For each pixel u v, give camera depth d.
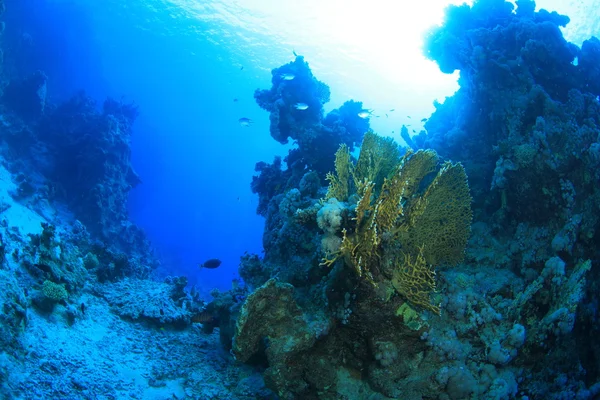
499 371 2.04
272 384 2.01
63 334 2.56
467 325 2.13
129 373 2.52
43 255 2.93
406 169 2.09
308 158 4.06
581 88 3.32
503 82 3.29
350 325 2.01
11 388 2.07
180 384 2.56
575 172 2.71
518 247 2.78
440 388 1.92
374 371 2.01
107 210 6.06
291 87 4.09
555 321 2.07
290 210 3.11
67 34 10.46
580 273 2.18
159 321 3.09
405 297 1.91
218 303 3.11
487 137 3.48
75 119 6.30
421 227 2.11
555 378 2.16
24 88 6.04
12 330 2.26
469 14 3.73
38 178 5.54
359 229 1.88
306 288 2.44
